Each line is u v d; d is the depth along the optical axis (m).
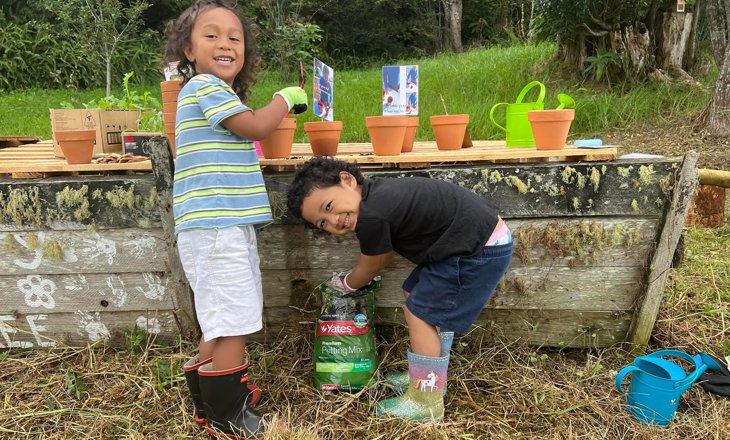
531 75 7.26
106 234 2.21
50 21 11.77
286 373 2.21
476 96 6.74
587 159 2.10
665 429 1.89
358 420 1.94
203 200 1.74
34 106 8.55
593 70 6.74
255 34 2.06
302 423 1.90
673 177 2.03
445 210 1.80
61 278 2.28
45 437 1.91
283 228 2.22
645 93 6.19
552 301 2.25
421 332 1.87
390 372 2.20
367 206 1.76
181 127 1.79
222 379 1.79
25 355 2.37
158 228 2.19
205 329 1.78
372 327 2.17
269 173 2.17
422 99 6.76
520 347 2.33
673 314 2.59
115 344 2.38
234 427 1.84
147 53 11.62
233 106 1.74
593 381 2.14
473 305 1.87
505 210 2.12
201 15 1.82
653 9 6.48
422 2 16.39
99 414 2.00
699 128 5.49
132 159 2.31
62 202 2.15
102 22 8.01
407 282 2.01
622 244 2.15
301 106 2.01
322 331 2.09
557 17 6.59
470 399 2.05
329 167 1.81
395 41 15.72
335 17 14.75
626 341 2.29
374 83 8.23
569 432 1.86
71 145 2.19
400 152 2.24
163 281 2.27
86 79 10.77
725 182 3.52
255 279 1.86
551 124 2.12
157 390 2.12
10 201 2.14
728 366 2.18
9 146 3.66
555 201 2.10
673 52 6.55
